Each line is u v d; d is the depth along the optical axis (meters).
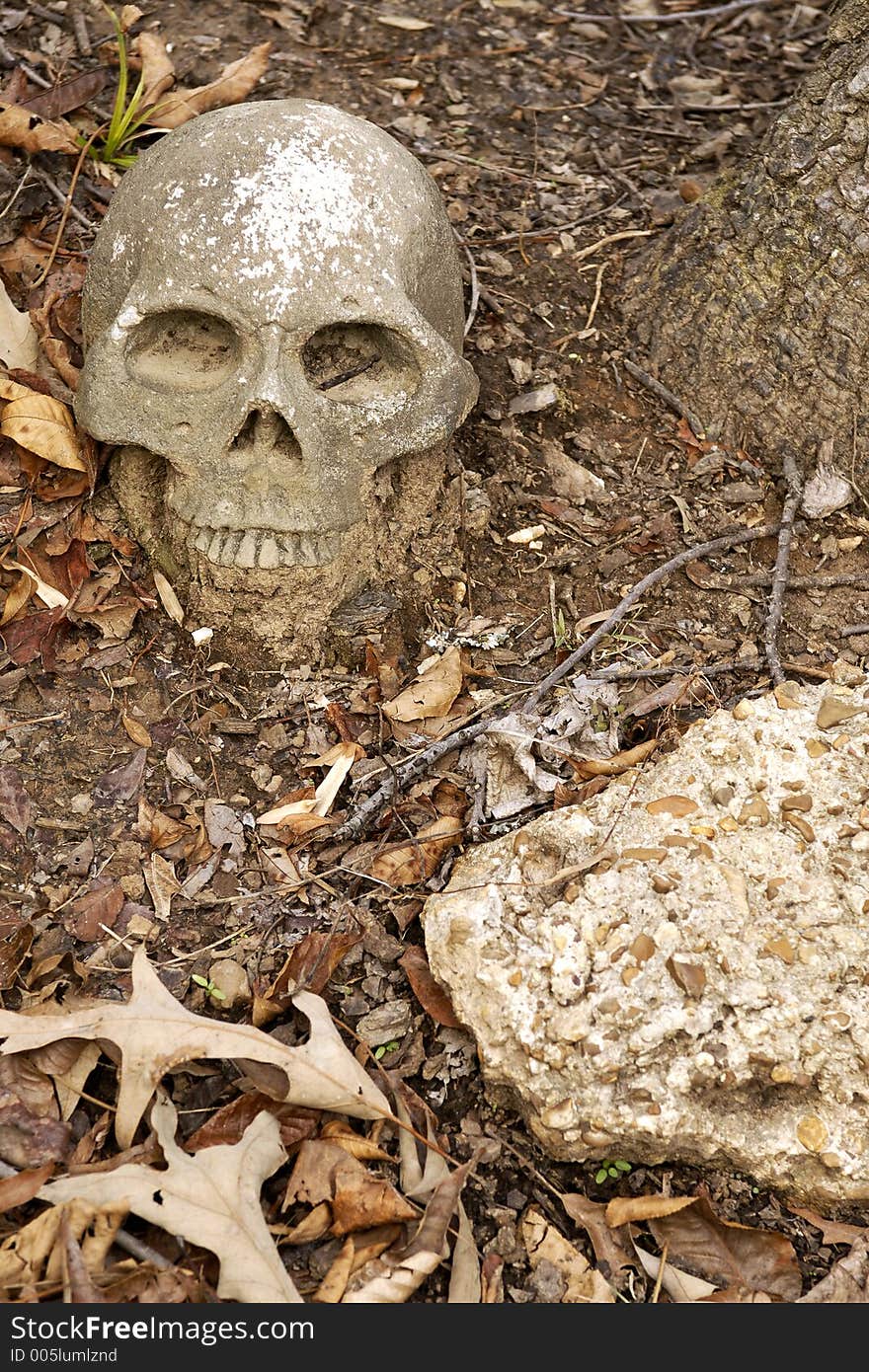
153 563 0.76
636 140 1.00
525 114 1.01
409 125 0.97
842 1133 0.61
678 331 0.86
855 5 0.79
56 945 0.66
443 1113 0.64
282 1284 0.58
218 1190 0.59
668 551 0.81
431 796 0.71
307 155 0.68
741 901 0.64
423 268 0.71
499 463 0.83
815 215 0.80
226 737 0.73
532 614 0.78
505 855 0.67
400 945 0.67
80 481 0.76
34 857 0.68
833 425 0.81
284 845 0.70
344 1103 0.61
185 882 0.69
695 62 1.07
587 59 1.06
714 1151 0.61
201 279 0.67
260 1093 0.62
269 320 0.67
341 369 0.71
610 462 0.84
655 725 0.73
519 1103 0.63
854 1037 0.61
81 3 0.98
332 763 0.72
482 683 0.75
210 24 0.99
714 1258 0.61
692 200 0.95
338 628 0.75
